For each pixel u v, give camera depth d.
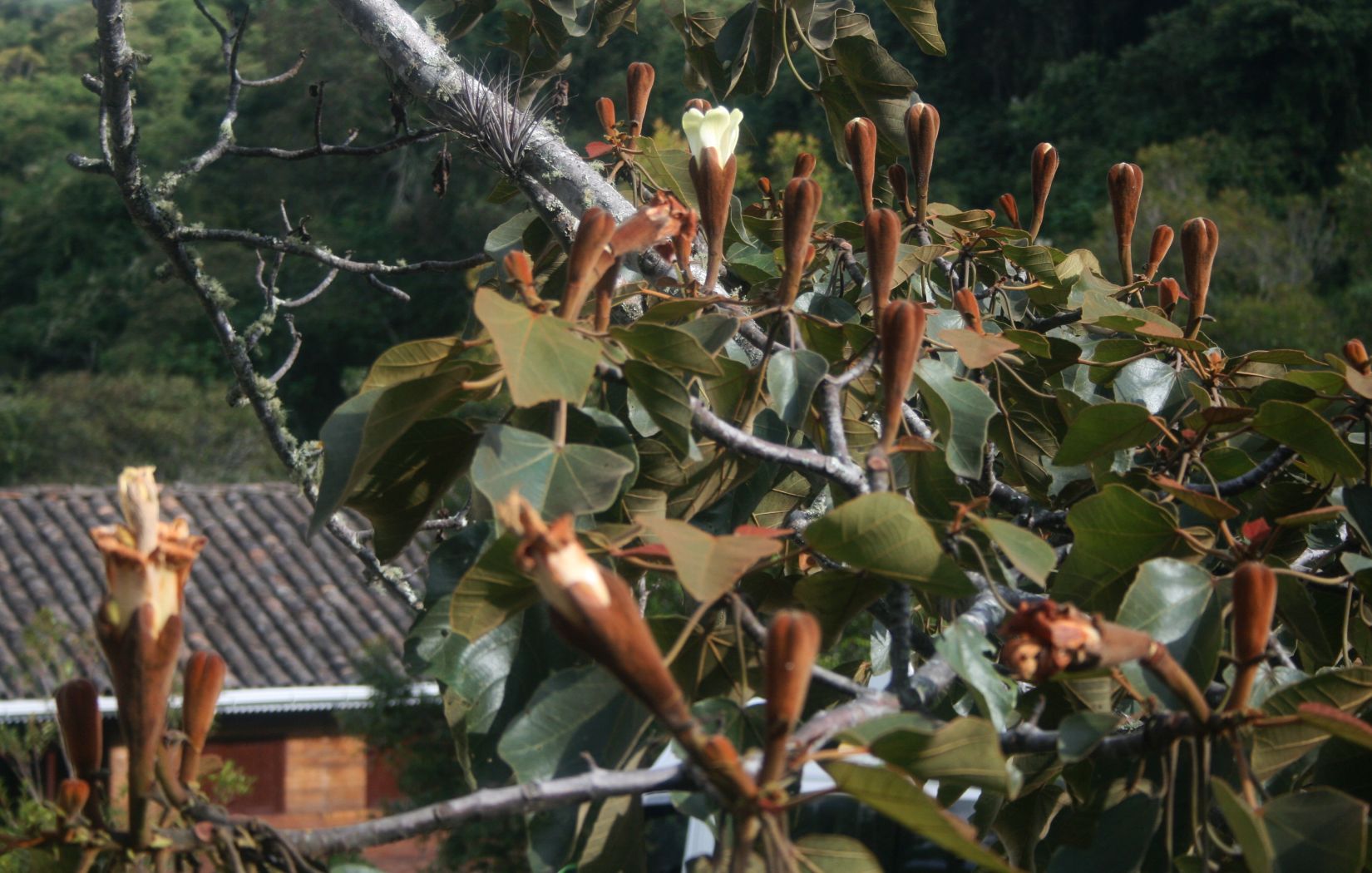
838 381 2.71
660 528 2.42
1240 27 35.22
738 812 2.27
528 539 2.25
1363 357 2.87
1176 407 3.11
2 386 39.56
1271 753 2.49
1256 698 2.61
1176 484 2.70
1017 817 2.82
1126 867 2.52
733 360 2.80
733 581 2.38
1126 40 40.44
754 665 2.65
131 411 36.84
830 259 3.54
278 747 17.72
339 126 26.45
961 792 2.69
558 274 3.48
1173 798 2.60
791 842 2.41
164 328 40.69
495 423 2.68
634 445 2.69
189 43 37.59
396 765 13.46
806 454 2.62
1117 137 35.91
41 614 11.30
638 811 2.67
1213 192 33.03
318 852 2.38
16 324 41.91
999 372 3.07
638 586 3.05
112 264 42.91
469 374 2.59
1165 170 31.58
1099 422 2.83
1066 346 3.15
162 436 36.69
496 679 2.69
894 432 2.55
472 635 2.53
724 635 2.64
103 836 2.40
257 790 17.56
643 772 2.38
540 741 2.49
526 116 3.40
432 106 3.43
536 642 2.70
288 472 3.72
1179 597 2.54
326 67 25.78
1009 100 39.78
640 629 2.25
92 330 41.75
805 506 3.11
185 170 3.67
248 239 3.74
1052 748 2.46
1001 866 2.27
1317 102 34.97
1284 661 2.69
